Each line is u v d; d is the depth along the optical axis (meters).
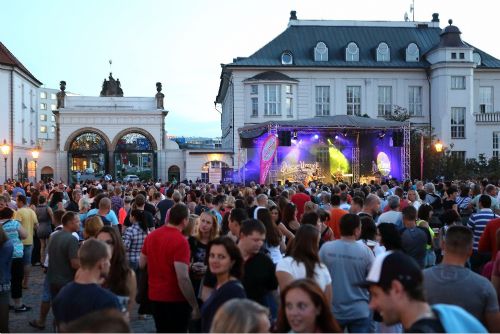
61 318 5.27
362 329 6.83
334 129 35.38
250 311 3.43
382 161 38.59
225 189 22.08
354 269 6.85
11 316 11.26
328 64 51.31
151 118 50.84
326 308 4.11
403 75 52.84
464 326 3.39
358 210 12.10
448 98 51.09
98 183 29.36
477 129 52.09
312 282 4.17
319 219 9.47
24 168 58.41
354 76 52.16
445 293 5.26
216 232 8.50
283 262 6.36
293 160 39.44
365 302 6.87
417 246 9.04
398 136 35.53
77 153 50.91
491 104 54.88
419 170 42.88
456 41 51.19
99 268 5.49
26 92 61.97
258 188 18.84
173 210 7.48
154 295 7.40
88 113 50.34
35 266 17.72
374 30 55.22
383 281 3.47
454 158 43.66
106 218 11.98
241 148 38.50
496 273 6.75
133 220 11.16
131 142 51.25
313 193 20.98
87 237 8.66
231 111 52.62
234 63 49.88
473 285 5.26
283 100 49.91
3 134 54.53
